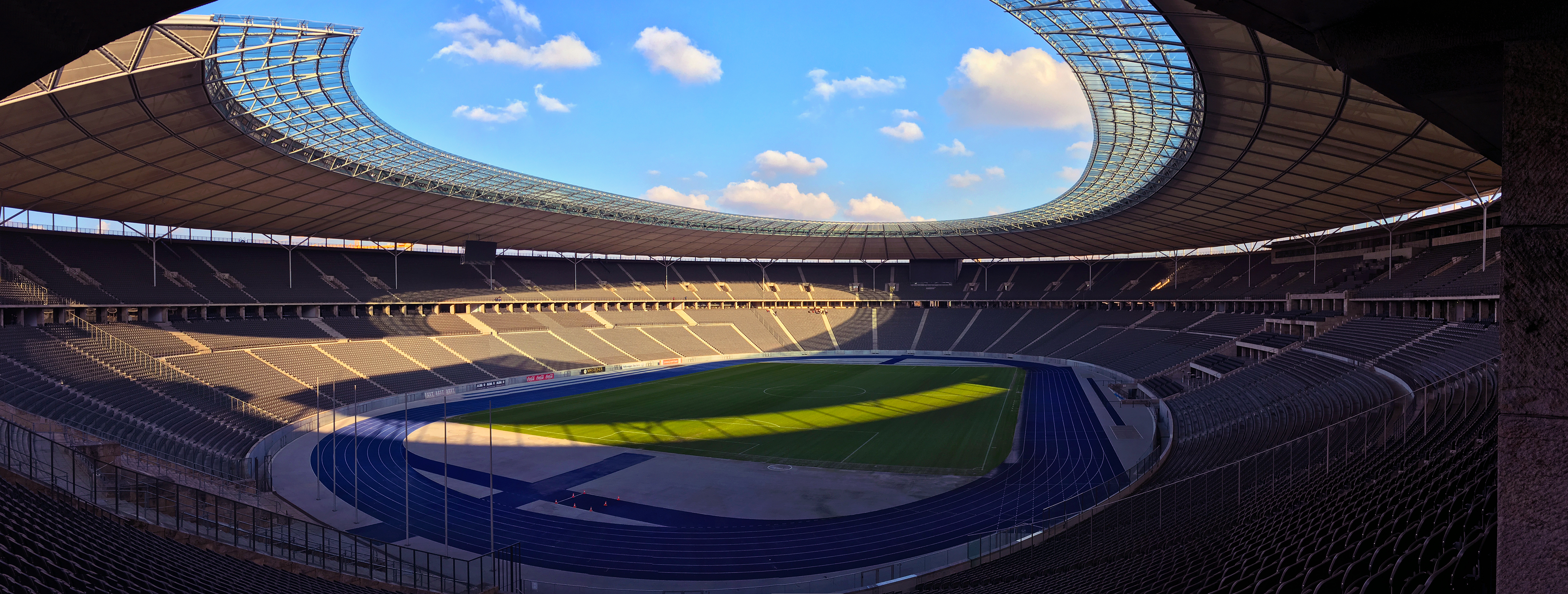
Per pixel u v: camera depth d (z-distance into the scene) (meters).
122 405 35.47
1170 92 30.31
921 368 76.19
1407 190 39.34
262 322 59.16
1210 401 42.97
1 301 43.09
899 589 21.16
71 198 41.41
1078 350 80.62
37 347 40.28
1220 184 43.44
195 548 17.28
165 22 23.56
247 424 39.78
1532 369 3.17
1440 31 3.55
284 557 19.66
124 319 51.06
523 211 60.00
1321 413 30.81
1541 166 3.19
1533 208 3.21
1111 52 28.22
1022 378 67.31
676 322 92.69
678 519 27.77
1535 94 3.23
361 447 39.41
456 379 61.72
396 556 23.78
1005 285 100.94
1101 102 35.38
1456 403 23.09
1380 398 28.72
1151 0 21.16
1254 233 64.50
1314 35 4.20
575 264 92.50
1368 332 44.31
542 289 85.69
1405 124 27.06
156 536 17.08
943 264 100.50
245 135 34.62
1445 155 30.80
